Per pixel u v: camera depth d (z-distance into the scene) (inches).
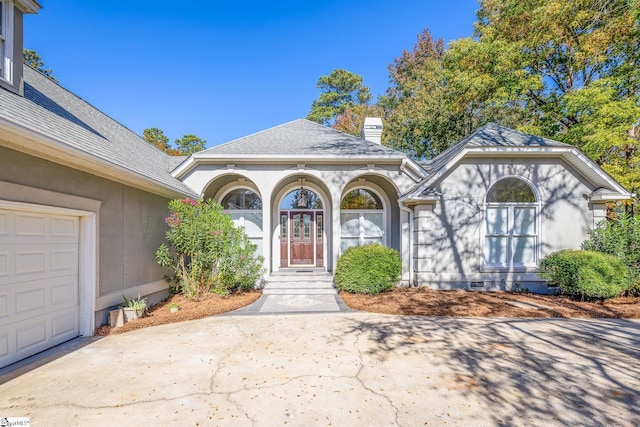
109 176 267.7
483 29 714.8
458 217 401.1
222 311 311.4
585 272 326.3
